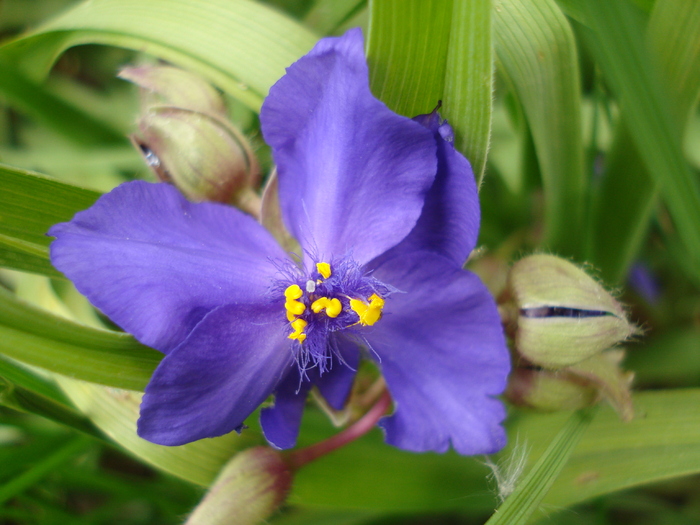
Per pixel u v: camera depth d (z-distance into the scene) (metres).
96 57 0.15
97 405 0.09
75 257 0.07
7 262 0.09
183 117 0.09
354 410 0.10
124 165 0.12
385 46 0.08
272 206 0.09
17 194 0.09
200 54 0.10
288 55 0.10
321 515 0.11
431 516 0.11
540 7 0.09
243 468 0.08
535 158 0.11
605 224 0.10
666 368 0.11
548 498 0.10
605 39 0.08
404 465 0.10
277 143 0.08
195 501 0.11
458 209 0.08
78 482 0.10
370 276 0.08
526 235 0.12
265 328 0.08
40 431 0.10
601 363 0.09
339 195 0.08
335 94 0.07
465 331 0.07
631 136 0.10
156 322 0.07
